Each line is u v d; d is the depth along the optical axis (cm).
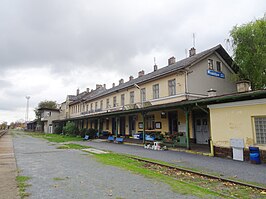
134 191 556
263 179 682
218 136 1148
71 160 1045
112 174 749
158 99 2039
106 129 3112
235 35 1809
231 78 2014
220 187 613
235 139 1053
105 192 547
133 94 2497
